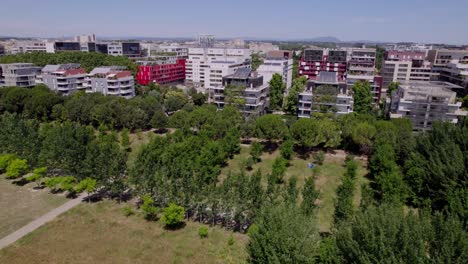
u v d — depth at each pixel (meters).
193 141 74.81
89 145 68.12
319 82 109.75
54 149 65.38
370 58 186.50
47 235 47.84
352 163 66.50
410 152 65.19
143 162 61.78
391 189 55.56
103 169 59.50
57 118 105.12
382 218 32.91
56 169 71.00
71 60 165.75
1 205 56.62
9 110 107.88
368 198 47.12
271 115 86.81
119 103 102.56
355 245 30.95
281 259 31.59
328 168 74.81
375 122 84.50
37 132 79.25
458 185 51.03
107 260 42.66
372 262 29.70
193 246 45.78
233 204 50.06
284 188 54.94
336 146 84.50
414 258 28.67
